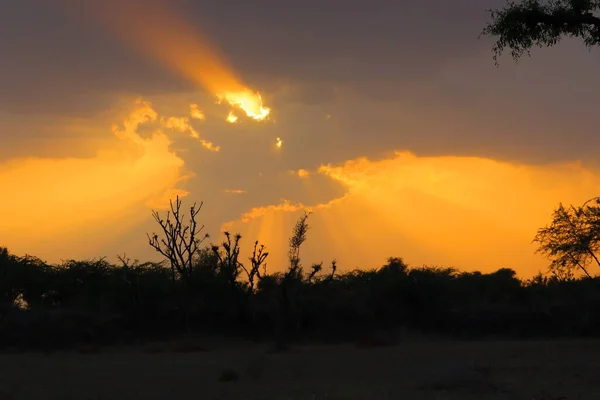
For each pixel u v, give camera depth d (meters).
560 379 21.41
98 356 33.81
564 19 24.92
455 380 20.69
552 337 47.22
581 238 37.12
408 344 40.38
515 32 25.31
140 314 47.19
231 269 49.94
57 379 22.81
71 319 43.19
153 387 20.88
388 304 49.47
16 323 40.72
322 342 44.78
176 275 54.97
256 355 32.50
